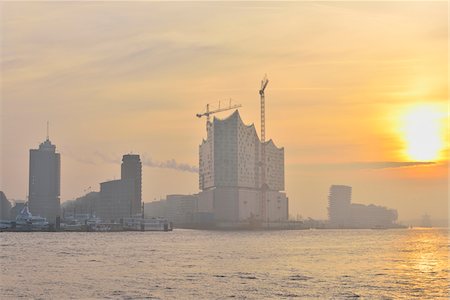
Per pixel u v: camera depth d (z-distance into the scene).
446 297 95.12
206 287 105.12
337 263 155.50
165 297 94.44
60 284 110.50
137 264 152.62
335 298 93.62
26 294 98.75
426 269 139.25
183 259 169.62
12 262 160.88
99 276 123.44
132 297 94.62
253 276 122.56
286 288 103.88
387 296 95.81
